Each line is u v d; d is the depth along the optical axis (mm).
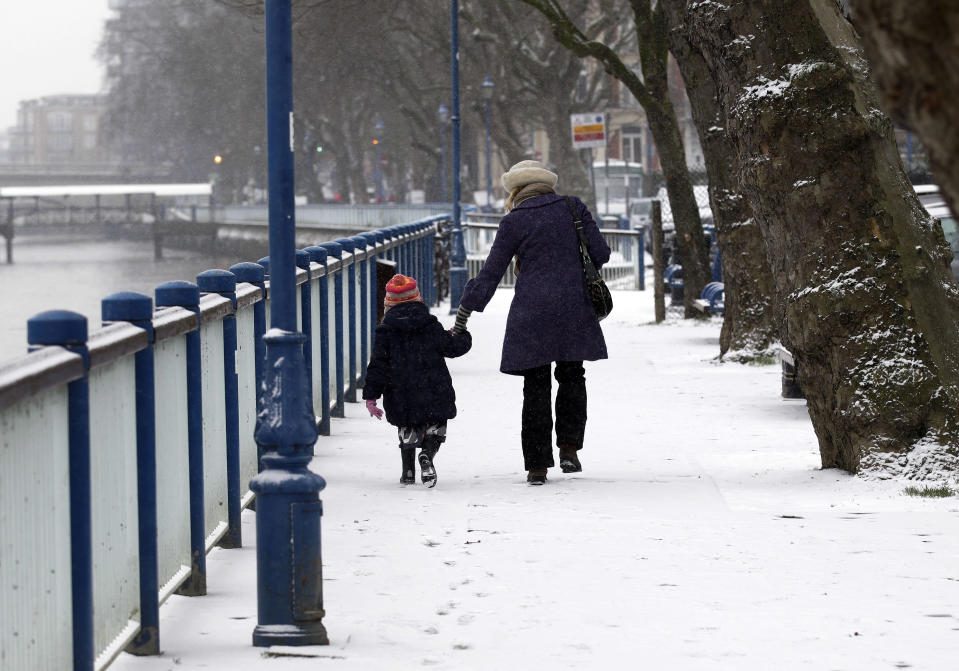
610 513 11945
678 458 15555
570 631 7953
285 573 7672
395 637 7859
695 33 14711
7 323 85688
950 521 11188
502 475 14586
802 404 20141
